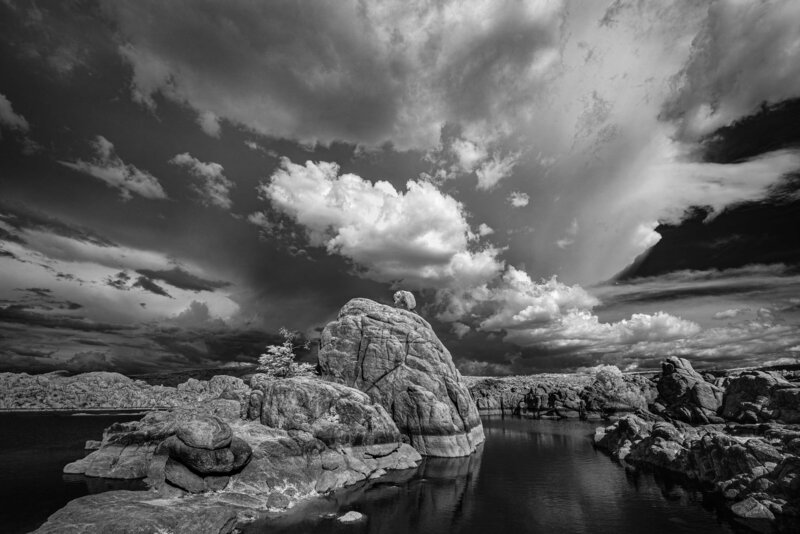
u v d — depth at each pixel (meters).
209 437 47.38
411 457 74.25
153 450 62.19
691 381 107.88
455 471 69.06
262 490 48.97
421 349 89.50
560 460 80.31
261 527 40.59
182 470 47.41
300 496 50.62
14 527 40.94
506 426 152.62
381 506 49.00
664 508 49.16
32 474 63.22
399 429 82.81
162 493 45.25
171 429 64.19
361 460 65.06
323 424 61.53
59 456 83.75
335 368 89.38
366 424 67.81
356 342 91.00
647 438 81.69
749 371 95.69
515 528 43.00
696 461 62.97
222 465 47.69
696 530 41.94
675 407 103.38
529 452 90.25
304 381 66.31
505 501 52.31
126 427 70.69
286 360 92.69
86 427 155.12
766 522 42.91
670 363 118.06
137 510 37.28
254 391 68.19
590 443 105.56
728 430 76.31
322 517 44.50
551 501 52.44
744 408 81.75
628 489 58.03
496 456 84.62
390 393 84.88
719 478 56.75
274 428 60.28
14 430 143.00
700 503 50.78
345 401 66.94
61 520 35.41
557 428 144.75
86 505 38.44
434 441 80.50
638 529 42.56
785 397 73.88
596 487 59.28
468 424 90.44
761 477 47.81
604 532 41.91
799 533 40.06
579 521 45.09
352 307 97.31
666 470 69.38
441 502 51.53
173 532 35.03
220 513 38.94
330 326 94.62
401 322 93.19
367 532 40.72
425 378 86.31
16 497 50.47
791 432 55.22
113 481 57.62
